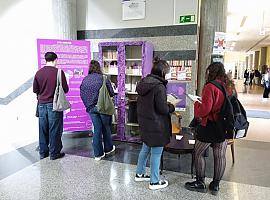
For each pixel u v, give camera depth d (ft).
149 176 10.09
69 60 14.89
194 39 14.46
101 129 12.26
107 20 16.48
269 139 16.34
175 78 15.06
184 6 14.43
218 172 9.07
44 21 16.49
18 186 9.46
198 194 9.03
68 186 9.52
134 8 15.57
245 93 45.44
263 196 8.98
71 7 16.78
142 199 8.64
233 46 64.90
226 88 8.45
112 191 9.18
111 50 15.37
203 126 8.68
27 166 11.35
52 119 11.89
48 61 11.87
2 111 18.16
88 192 9.09
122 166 11.45
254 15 26.05
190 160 12.29
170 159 12.43
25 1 16.74
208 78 8.63
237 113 8.57
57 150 12.28
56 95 11.66
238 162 12.34
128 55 15.17
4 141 15.12
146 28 15.46
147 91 8.45
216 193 9.12
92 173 10.68
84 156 12.72
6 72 17.69
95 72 11.98
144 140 8.80
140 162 9.82
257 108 28.12
